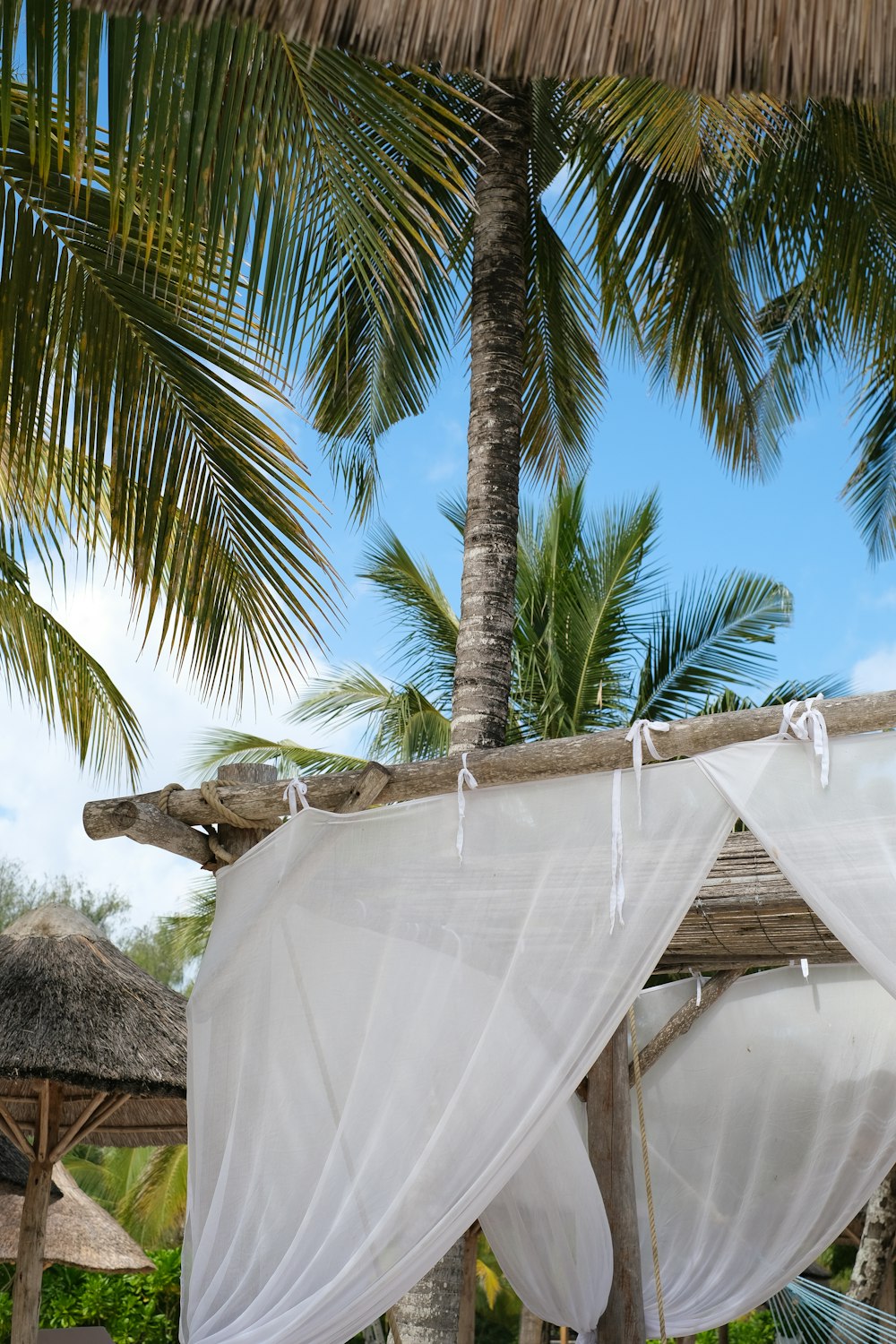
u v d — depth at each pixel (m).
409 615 12.07
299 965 3.66
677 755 3.33
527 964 3.32
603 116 6.43
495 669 5.91
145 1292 13.13
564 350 8.08
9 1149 7.50
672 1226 5.75
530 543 11.94
